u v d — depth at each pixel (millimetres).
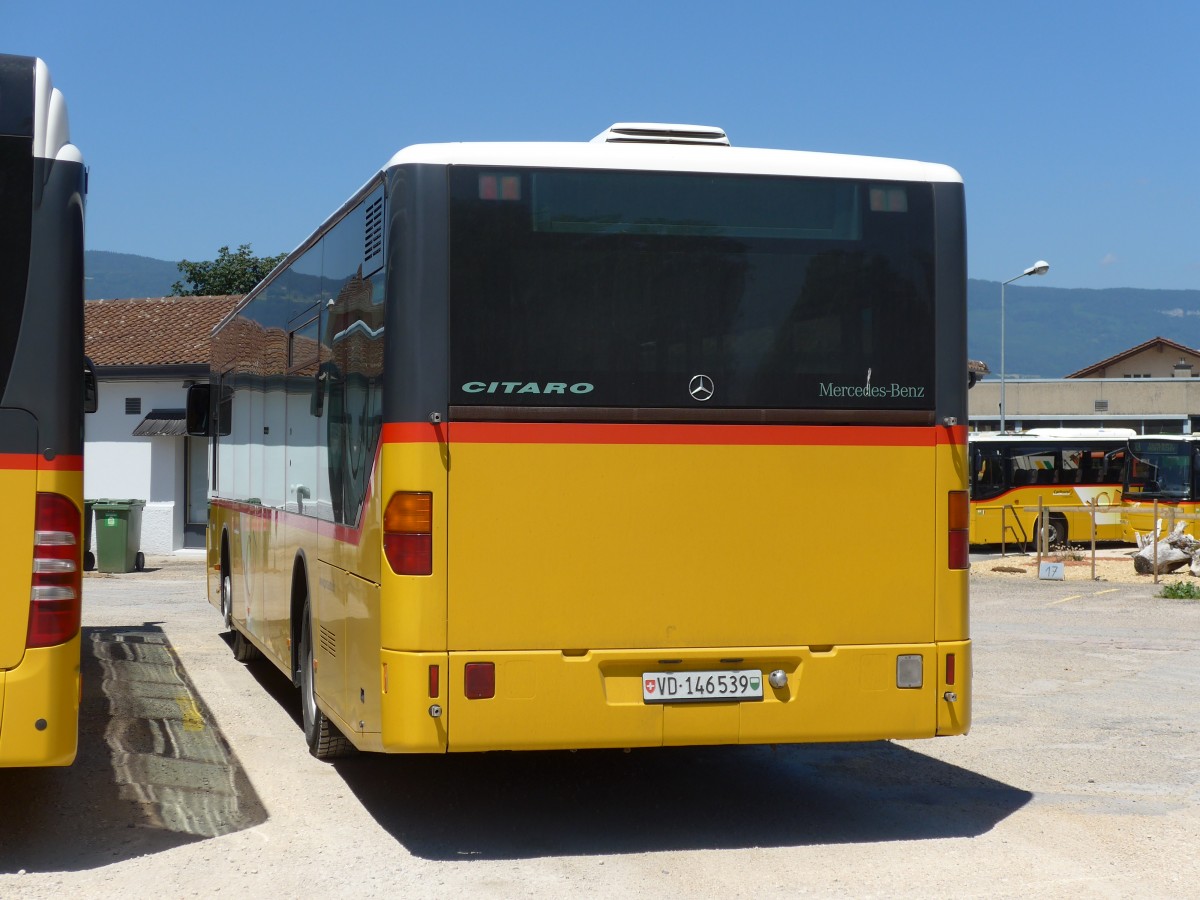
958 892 5738
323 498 7684
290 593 8836
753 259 6484
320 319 7984
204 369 27562
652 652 6309
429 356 6117
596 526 6270
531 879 5898
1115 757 8719
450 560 6113
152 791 7555
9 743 5742
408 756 8547
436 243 6152
